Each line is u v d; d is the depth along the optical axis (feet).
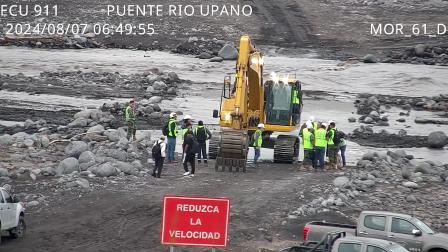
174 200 163.22
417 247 216.13
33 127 478.18
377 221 221.25
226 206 163.12
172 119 367.86
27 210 259.39
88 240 227.40
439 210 291.17
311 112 632.38
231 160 345.51
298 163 392.06
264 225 255.50
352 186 314.76
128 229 241.35
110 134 392.47
